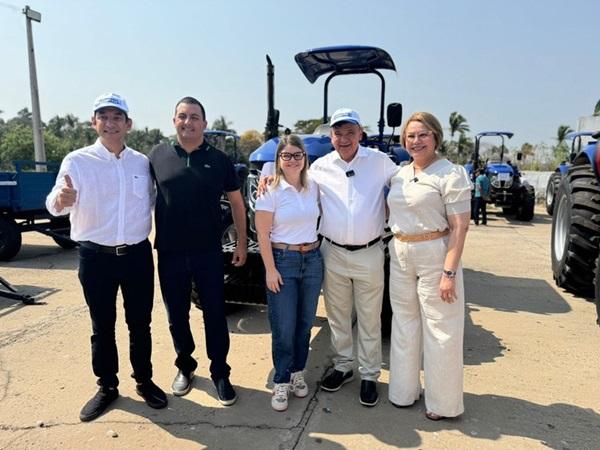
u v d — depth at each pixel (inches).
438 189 101.0
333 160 113.7
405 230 105.4
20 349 143.6
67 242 315.0
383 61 184.5
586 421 105.0
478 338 153.0
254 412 109.6
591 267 181.9
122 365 133.6
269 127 191.9
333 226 111.5
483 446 96.0
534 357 138.3
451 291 100.2
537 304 189.5
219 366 115.8
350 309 119.3
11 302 191.3
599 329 161.0
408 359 109.8
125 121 104.1
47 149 1695.4
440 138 104.0
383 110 195.3
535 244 336.8
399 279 108.1
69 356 138.9
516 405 111.7
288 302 109.5
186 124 106.0
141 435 100.3
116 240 103.7
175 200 107.6
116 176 103.6
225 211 172.4
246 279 146.8
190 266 110.8
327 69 197.6
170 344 148.9
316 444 96.9
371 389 113.5
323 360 139.1
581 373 128.3
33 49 558.3
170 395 117.3
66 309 181.9
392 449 95.1
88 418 105.4
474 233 393.4
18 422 104.8
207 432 101.3
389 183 113.8
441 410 104.3
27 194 281.3
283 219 107.6
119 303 189.6
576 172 192.7
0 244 273.9
